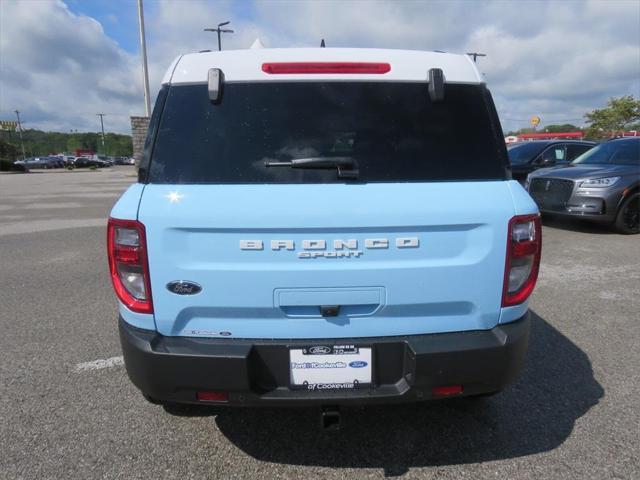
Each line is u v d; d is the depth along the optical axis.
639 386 3.15
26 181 27.56
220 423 2.78
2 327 4.25
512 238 2.14
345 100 2.21
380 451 2.52
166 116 2.18
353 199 2.05
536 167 10.84
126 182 25.55
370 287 2.08
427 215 2.05
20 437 2.63
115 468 2.39
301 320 2.10
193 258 2.04
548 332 4.05
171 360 2.06
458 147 2.22
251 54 2.26
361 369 2.14
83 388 3.17
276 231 2.01
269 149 2.14
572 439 2.60
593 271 5.91
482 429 2.70
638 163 8.33
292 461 2.45
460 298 2.14
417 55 2.31
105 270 6.20
